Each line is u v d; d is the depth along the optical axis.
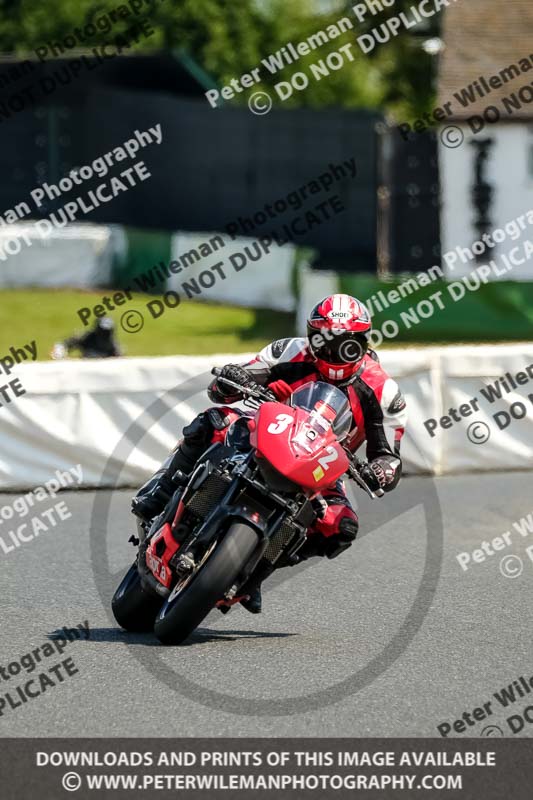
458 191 94.44
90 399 33.84
